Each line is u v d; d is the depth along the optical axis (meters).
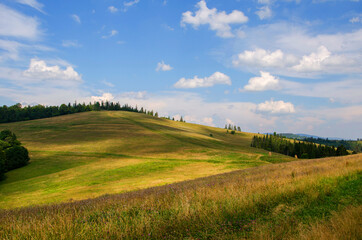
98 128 107.44
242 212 5.49
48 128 107.12
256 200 6.14
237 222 4.89
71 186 35.22
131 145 76.94
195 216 5.27
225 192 7.17
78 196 26.58
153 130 111.00
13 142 67.38
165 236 4.52
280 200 6.37
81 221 5.43
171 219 5.18
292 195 6.69
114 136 91.38
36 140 83.62
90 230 4.82
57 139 85.38
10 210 8.80
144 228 4.88
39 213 7.24
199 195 7.05
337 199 6.09
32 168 52.00
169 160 55.69
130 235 4.55
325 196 6.52
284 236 3.90
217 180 13.22
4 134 67.88
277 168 18.81
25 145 75.81
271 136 155.00
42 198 27.70
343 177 9.21
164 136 97.06
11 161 51.28
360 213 4.25
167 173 40.44
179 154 63.81
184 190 8.94
